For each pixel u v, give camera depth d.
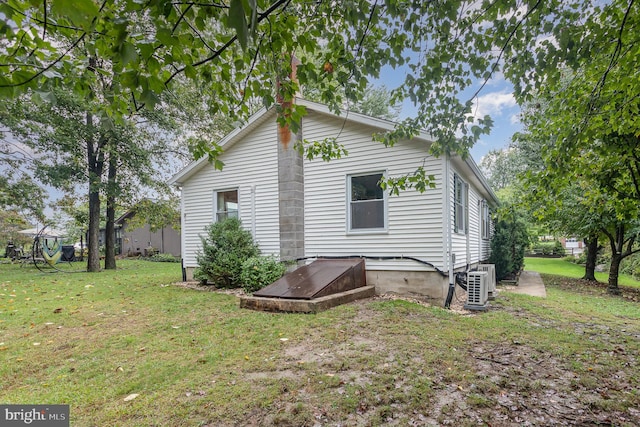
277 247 7.84
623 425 2.26
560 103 4.04
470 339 3.89
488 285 6.65
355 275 6.44
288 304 5.07
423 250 6.36
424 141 6.34
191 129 12.62
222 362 3.26
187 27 1.96
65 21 1.96
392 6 2.58
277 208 7.86
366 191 7.01
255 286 6.73
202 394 2.63
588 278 11.20
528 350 3.60
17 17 1.70
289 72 2.89
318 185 7.51
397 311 5.06
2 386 2.91
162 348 3.70
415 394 2.58
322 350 3.49
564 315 5.43
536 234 17.59
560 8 2.81
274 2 2.26
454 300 6.65
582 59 2.95
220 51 2.14
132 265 14.92
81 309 5.57
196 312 5.24
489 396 2.60
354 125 7.10
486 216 12.20
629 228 8.34
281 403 2.46
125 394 2.70
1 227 16.44
